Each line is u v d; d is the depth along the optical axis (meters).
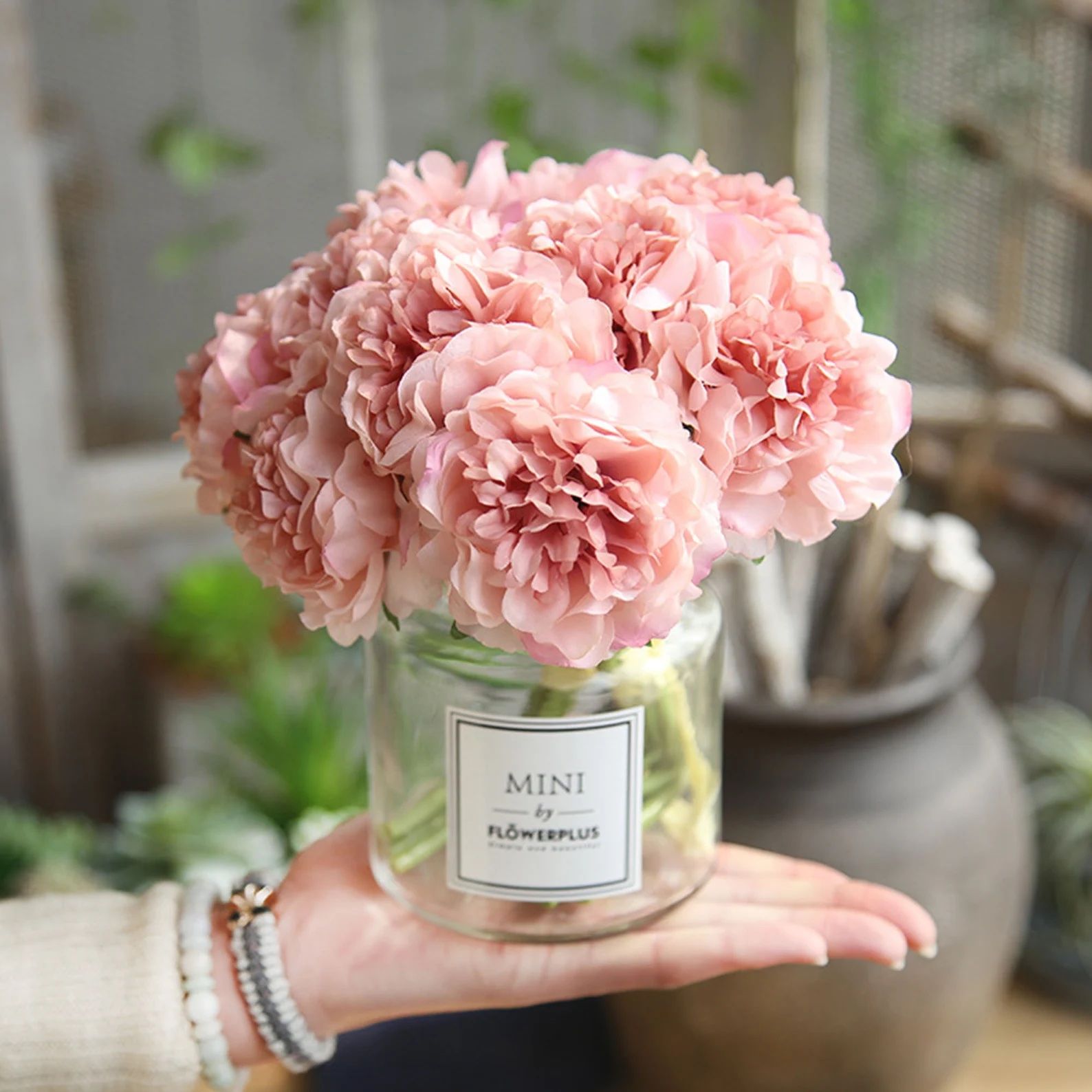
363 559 0.57
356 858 0.67
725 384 0.56
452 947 0.64
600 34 1.05
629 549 0.54
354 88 1.09
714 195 0.59
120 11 1.05
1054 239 1.01
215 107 1.09
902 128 0.92
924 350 1.06
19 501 1.11
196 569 1.14
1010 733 1.01
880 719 0.76
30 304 1.07
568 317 0.56
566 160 0.92
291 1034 0.64
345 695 1.06
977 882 0.77
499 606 0.55
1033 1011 0.91
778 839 0.76
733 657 0.81
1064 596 1.05
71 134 1.07
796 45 0.89
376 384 0.56
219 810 0.96
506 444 0.54
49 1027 0.63
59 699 1.17
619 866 0.63
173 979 0.63
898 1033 0.78
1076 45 0.96
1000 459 1.06
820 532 0.58
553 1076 0.85
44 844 0.94
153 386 1.15
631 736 0.62
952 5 0.96
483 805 0.62
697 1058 0.79
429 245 0.57
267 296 0.60
